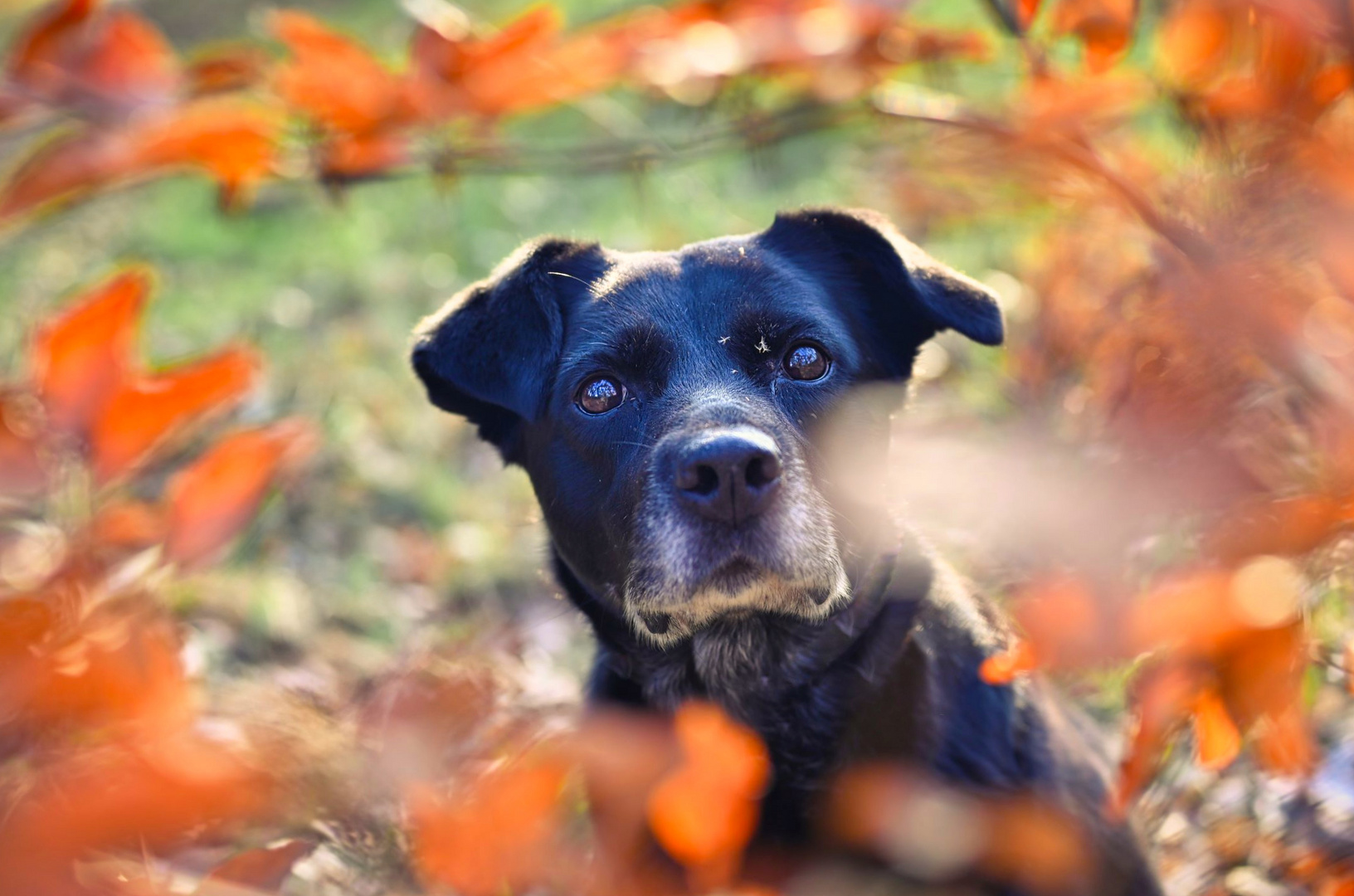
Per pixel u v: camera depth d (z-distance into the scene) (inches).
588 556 129.1
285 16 82.0
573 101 93.8
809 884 117.5
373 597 215.6
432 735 67.1
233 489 66.9
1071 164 90.6
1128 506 73.8
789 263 132.0
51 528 64.4
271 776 59.3
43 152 68.2
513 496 244.8
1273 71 69.8
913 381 140.3
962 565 129.4
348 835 64.9
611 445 123.3
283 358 305.6
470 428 269.1
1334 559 64.4
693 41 92.6
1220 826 136.0
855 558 124.1
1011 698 126.5
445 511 241.8
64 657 58.7
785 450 115.3
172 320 349.1
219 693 86.9
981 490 99.3
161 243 413.7
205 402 66.7
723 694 128.4
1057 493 78.7
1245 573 61.6
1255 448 69.7
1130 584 73.6
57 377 64.1
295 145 87.3
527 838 67.4
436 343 128.6
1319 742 131.4
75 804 53.7
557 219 369.7
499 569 220.1
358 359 302.5
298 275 368.5
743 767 69.2
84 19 70.6
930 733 122.2
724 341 122.9
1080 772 130.3
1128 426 78.3
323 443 242.2
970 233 220.7
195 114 70.5
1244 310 68.7
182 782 55.7
